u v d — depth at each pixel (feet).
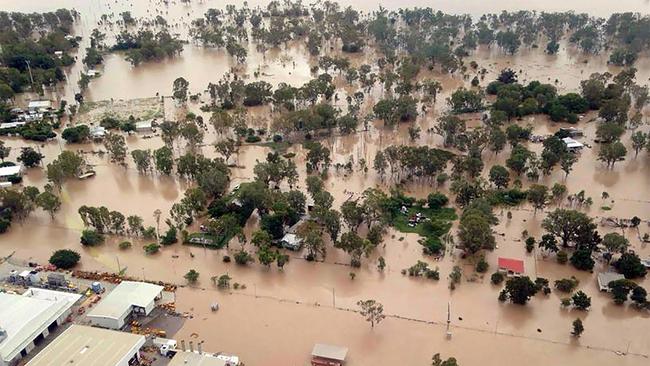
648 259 647.56
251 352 543.39
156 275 654.53
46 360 501.15
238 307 604.08
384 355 536.01
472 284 627.46
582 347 540.93
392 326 571.69
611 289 597.52
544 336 555.28
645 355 530.27
